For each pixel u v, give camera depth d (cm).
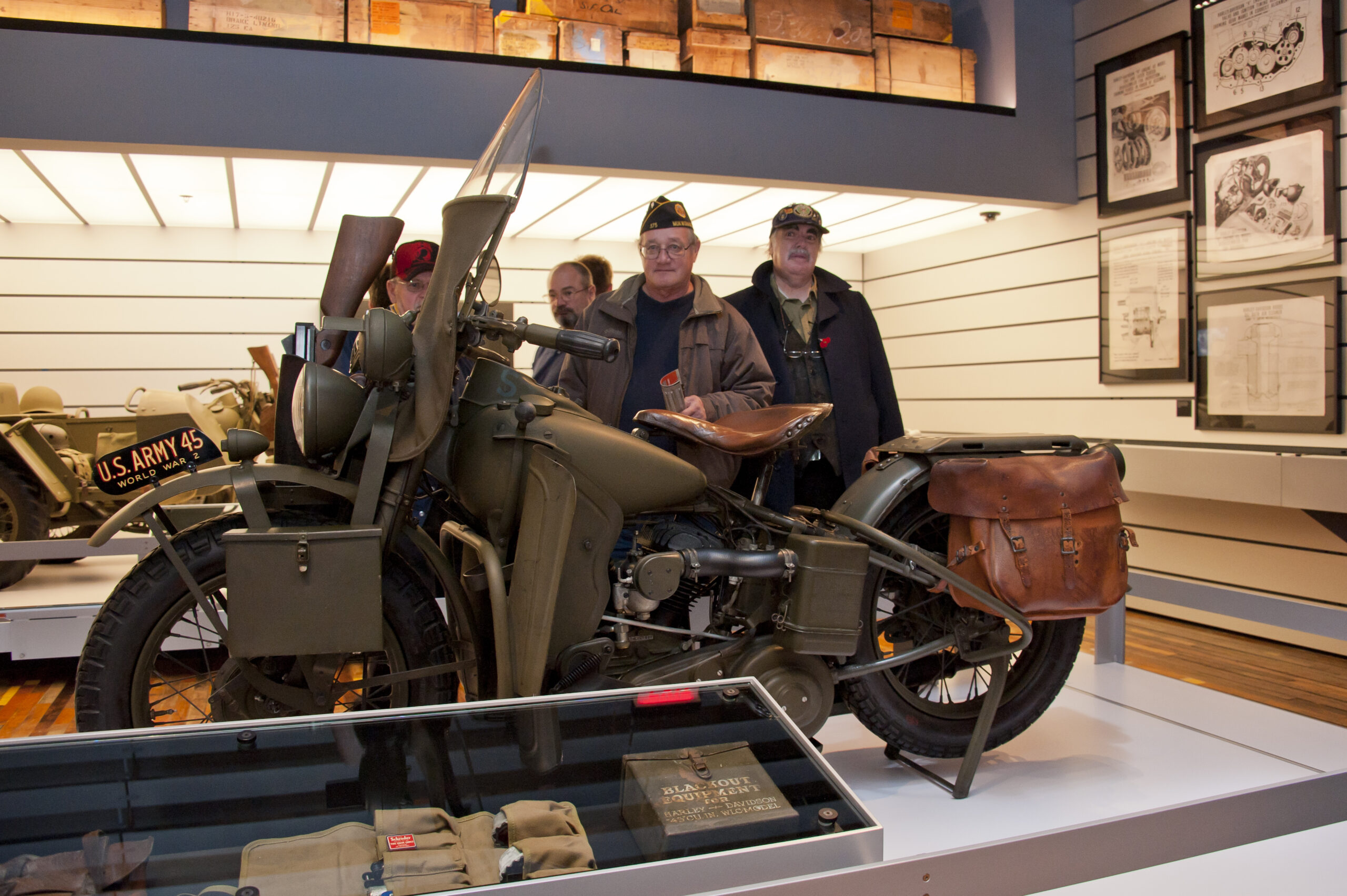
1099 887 154
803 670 171
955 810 174
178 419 359
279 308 488
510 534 169
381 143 337
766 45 398
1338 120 344
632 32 384
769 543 182
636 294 236
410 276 223
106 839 101
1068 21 452
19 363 461
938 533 198
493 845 102
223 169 351
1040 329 476
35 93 302
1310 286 352
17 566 320
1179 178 402
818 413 181
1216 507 391
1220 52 383
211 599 155
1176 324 405
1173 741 210
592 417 175
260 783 108
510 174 159
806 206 258
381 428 156
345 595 144
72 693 297
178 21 371
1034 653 200
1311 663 335
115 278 469
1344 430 342
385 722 116
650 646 172
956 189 426
